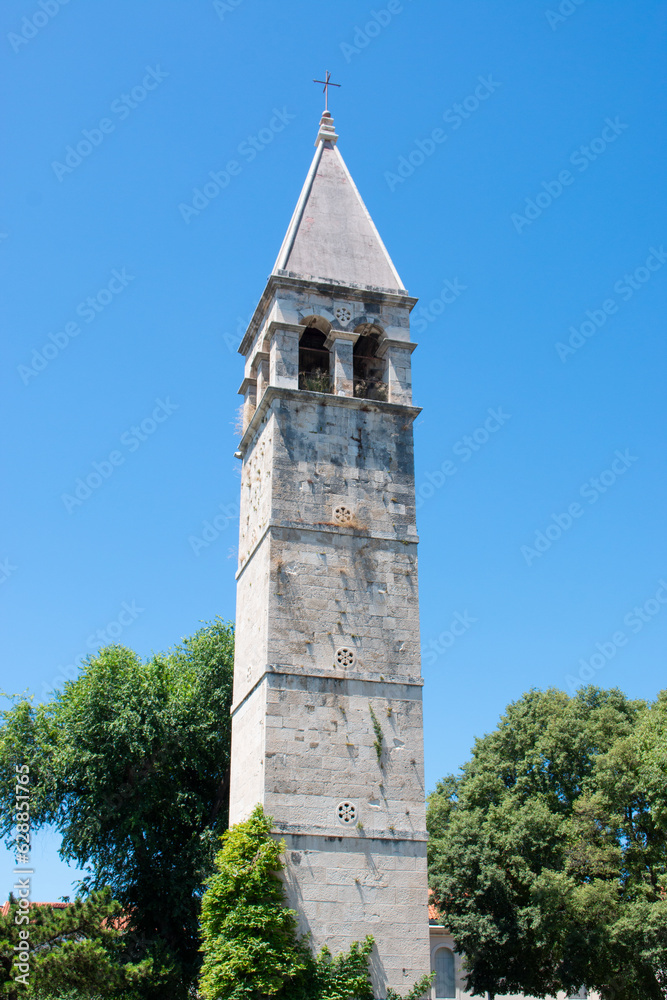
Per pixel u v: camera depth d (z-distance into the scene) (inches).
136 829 1897.1
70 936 1256.2
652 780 1905.8
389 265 1705.2
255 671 1449.3
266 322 1672.0
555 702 2340.1
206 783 2100.1
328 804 1337.4
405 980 1277.1
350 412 1568.7
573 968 1966.0
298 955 1235.9
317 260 1656.0
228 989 1211.9
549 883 1919.3
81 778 1908.2
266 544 1470.2
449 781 2559.1
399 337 1646.2
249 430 1659.7
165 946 1777.8
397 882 1321.4
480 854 2073.1
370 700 1408.7
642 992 1948.8
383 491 1540.4
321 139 1849.2
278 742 1349.7
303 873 1291.8
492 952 2098.9
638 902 1879.9
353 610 1454.2
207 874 1825.8
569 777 2246.6
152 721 1920.5
